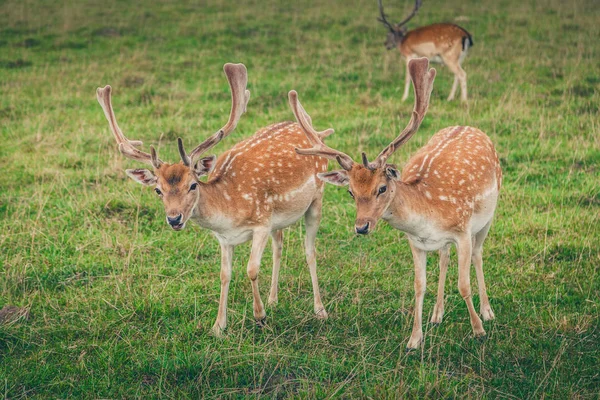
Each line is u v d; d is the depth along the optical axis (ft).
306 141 34.91
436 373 27.43
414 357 29.40
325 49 83.20
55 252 39.47
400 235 41.55
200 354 29.25
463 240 30.37
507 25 91.61
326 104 65.26
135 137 57.88
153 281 36.29
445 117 60.18
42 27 96.84
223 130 32.32
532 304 33.58
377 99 65.51
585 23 90.99
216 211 30.48
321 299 34.96
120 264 37.99
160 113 63.87
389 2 107.65
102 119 62.69
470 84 69.00
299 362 28.91
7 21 99.30
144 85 71.87
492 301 34.27
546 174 48.67
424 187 29.73
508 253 38.91
